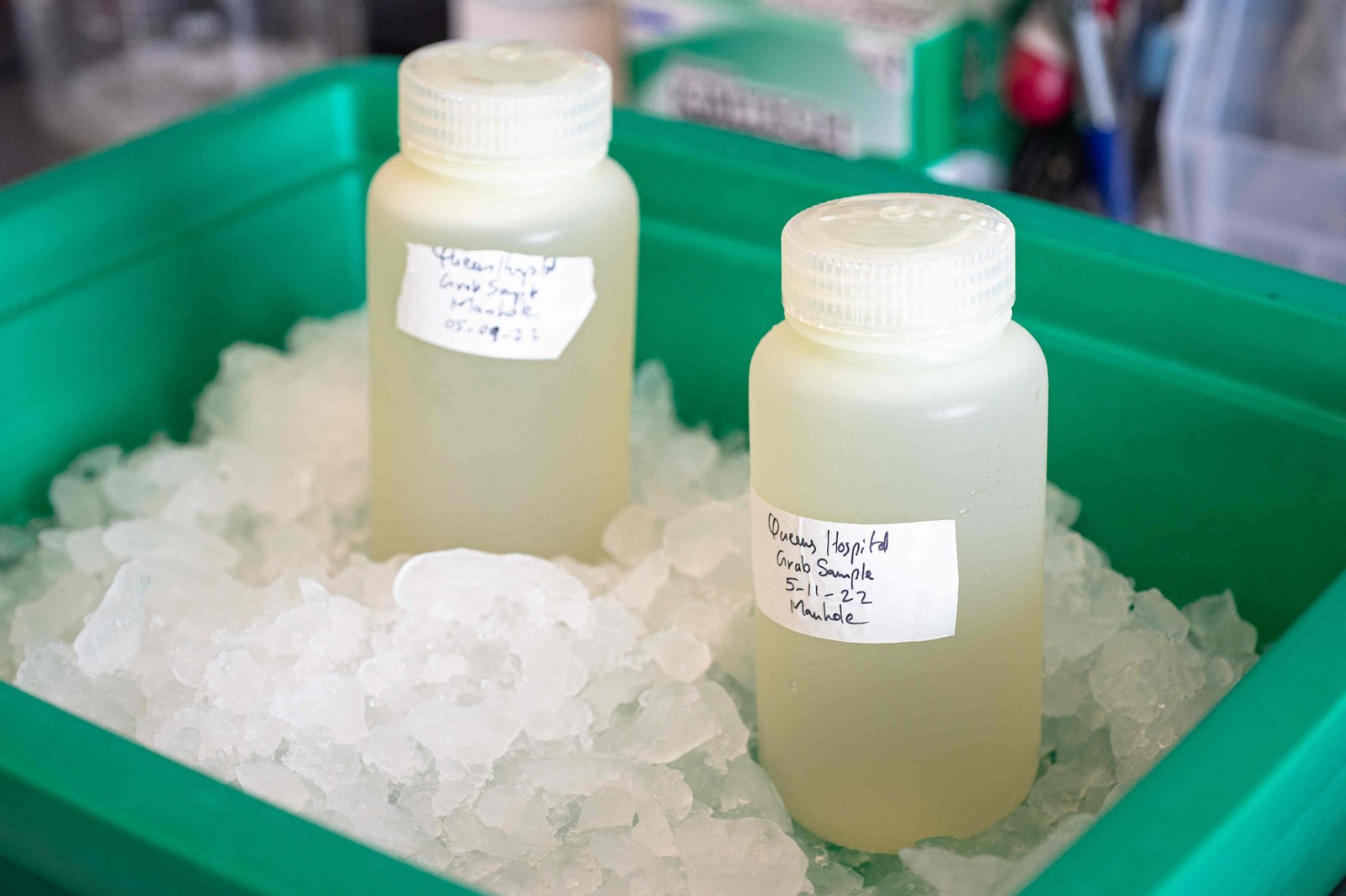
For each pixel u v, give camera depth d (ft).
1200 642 2.23
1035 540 1.97
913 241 1.85
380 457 2.31
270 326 2.74
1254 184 2.93
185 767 1.74
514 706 2.04
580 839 1.95
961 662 1.94
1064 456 2.37
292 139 2.69
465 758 2.00
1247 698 1.76
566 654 2.09
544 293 2.17
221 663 2.05
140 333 2.57
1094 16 2.95
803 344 1.91
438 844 1.96
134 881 1.72
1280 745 1.72
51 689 2.08
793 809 2.05
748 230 2.50
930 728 1.96
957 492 1.89
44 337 2.46
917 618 1.91
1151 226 3.05
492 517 2.27
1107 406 2.32
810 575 1.92
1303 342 2.17
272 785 1.95
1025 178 3.14
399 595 2.14
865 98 3.05
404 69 2.17
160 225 2.56
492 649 2.11
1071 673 2.16
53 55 3.92
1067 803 2.07
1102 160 3.00
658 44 3.26
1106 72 2.96
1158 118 3.00
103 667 2.12
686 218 2.54
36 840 1.77
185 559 2.31
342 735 2.01
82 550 2.33
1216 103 2.91
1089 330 2.31
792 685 1.99
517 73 2.16
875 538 1.89
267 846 1.67
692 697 2.03
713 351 2.59
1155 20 2.95
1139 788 1.69
